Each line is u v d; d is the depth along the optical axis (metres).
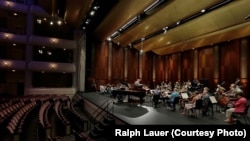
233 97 9.49
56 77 20.02
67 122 8.97
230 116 7.17
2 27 17.55
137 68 24.12
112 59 22.66
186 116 8.23
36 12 18.12
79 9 14.42
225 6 11.73
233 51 15.88
